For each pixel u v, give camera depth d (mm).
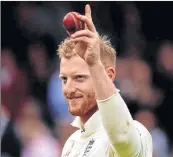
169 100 23047
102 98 8000
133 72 22969
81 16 7836
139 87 22672
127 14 24922
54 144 19531
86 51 7883
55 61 22922
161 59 24438
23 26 23844
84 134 9008
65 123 20266
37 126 19875
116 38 24391
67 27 7895
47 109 21422
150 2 25453
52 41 23578
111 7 24703
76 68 8703
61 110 21266
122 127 8000
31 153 19062
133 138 8039
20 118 20203
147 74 23297
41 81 22188
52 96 21609
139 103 22141
